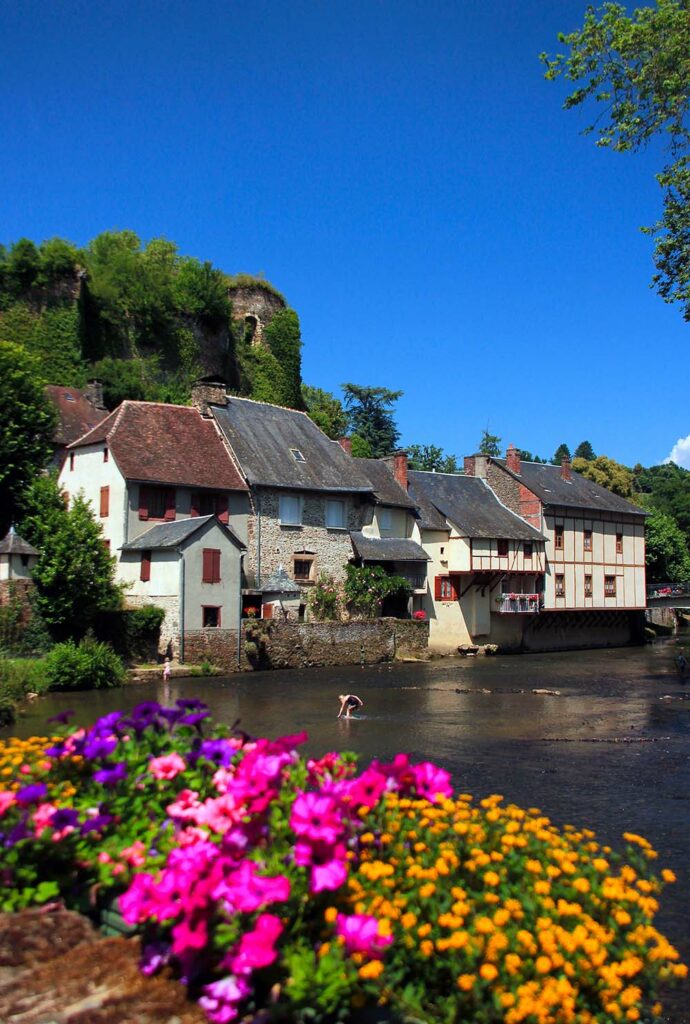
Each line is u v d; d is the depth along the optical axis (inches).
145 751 255.9
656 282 891.4
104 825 210.4
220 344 2308.1
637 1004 185.2
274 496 1486.2
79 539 1122.0
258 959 152.1
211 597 1247.5
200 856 173.0
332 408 2844.5
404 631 1544.0
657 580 2783.0
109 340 2015.3
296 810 181.3
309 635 1374.3
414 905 181.9
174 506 1363.2
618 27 793.6
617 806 484.4
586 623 1994.3
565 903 185.9
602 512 2028.8
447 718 836.6
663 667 1435.8
